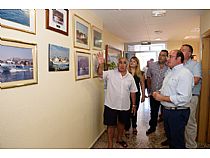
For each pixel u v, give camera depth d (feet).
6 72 3.84
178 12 9.67
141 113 16.19
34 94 4.78
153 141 10.09
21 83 4.26
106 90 8.90
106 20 11.34
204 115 9.75
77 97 7.48
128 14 10.03
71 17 6.88
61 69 6.17
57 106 5.96
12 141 4.05
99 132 10.59
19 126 4.25
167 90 6.67
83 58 8.02
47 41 5.34
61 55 6.15
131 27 13.67
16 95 4.14
